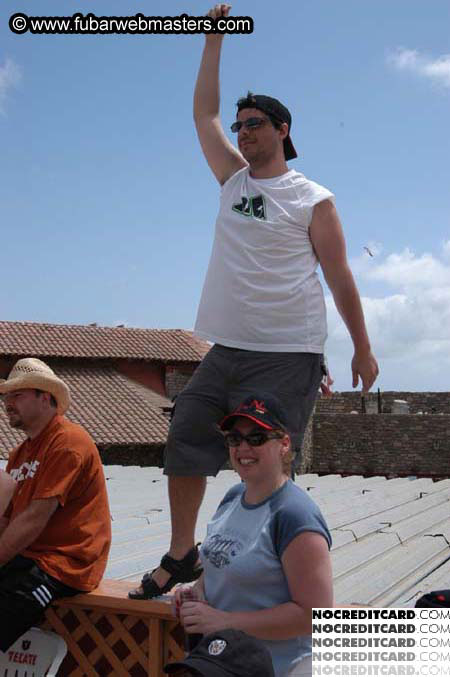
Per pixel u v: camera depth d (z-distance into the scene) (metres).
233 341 3.25
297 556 2.57
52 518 3.65
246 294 3.23
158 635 3.45
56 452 3.61
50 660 3.64
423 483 12.74
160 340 34.34
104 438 25.50
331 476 13.87
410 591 4.60
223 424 2.79
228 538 2.79
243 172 3.43
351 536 6.23
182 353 33.47
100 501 3.78
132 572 4.55
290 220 3.21
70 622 3.83
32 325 32.69
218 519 2.93
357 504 8.83
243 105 3.35
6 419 24.98
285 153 3.49
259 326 3.21
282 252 3.22
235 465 2.78
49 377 3.69
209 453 3.32
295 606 2.55
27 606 3.48
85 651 3.80
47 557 3.56
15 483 3.82
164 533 5.93
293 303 3.20
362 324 3.24
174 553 3.38
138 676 3.62
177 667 2.11
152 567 4.69
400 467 34.09
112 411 27.95
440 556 5.90
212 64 3.71
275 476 2.75
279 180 3.30
